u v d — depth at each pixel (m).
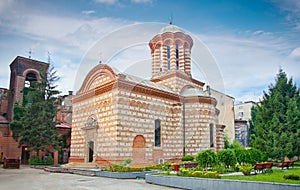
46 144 38.81
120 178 18.84
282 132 33.62
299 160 36.44
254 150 23.50
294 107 34.47
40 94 41.16
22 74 48.53
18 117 42.22
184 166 20.77
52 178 19.45
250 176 16.72
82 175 21.80
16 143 42.12
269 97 36.50
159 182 16.16
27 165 38.44
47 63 47.75
